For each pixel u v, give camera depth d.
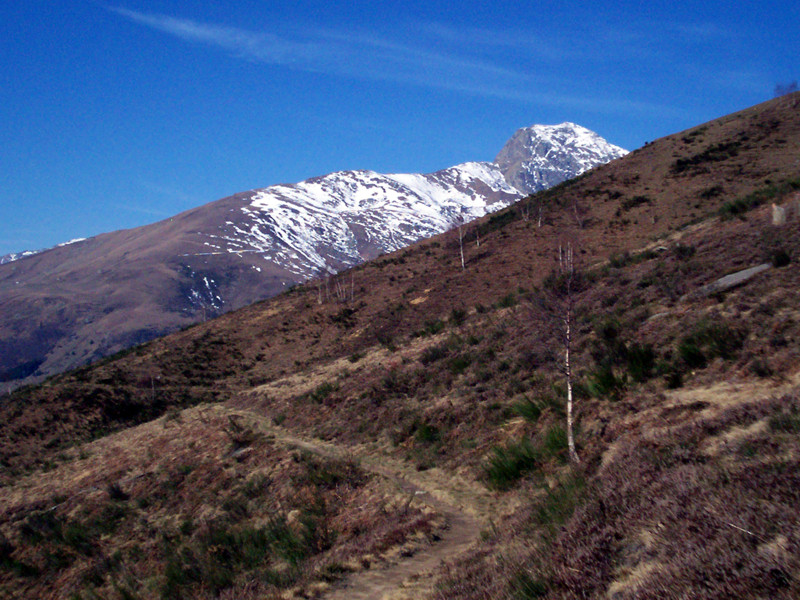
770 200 27.19
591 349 19.00
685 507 5.90
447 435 19.09
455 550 10.93
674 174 64.00
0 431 45.44
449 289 55.34
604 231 53.66
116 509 22.06
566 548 6.57
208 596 12.19
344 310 63.59
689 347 14.63
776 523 4.95
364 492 16.45
